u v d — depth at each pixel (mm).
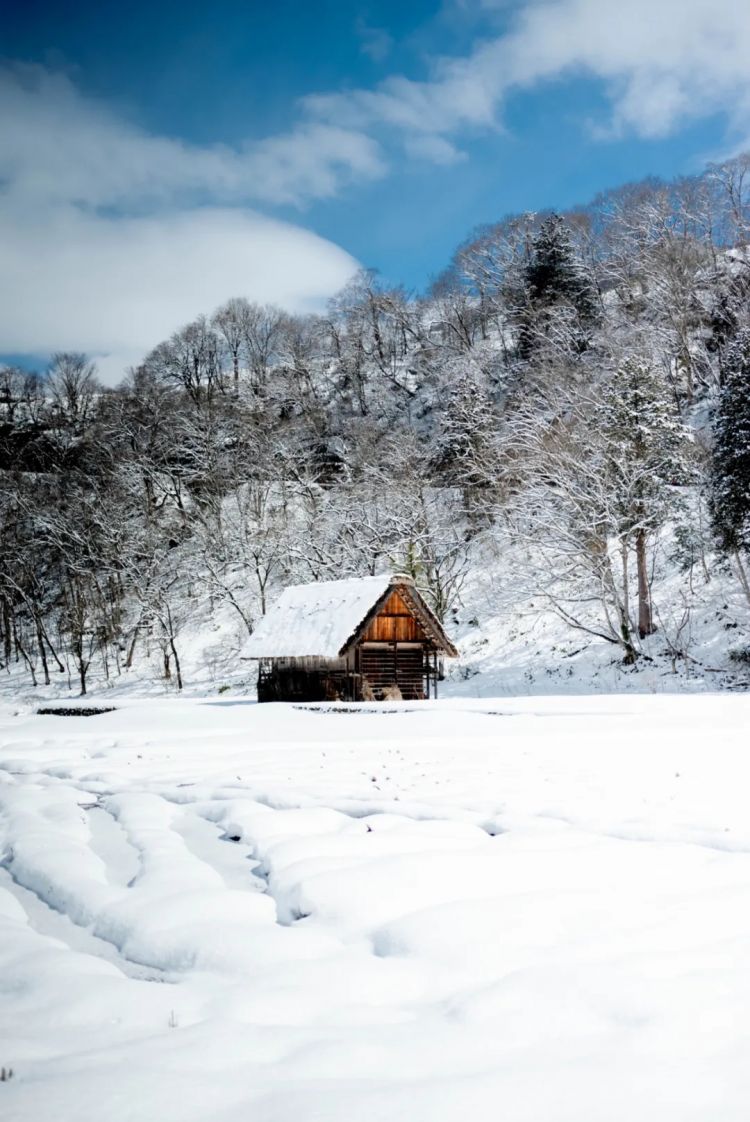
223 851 9500
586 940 5941
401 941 6125
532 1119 3701
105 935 7098
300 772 14703
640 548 43625
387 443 64250
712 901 6648
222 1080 4184
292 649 38656
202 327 100062
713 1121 3639
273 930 6594
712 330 65500
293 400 84062
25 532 69438
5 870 9633
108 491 68750
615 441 43875
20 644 65000
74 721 31391
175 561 63844
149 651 60750
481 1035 4633
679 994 4961
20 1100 3965
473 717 24391
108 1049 4641
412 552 52188
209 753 18844
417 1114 3758
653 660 41500
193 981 5902
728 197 80500
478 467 53188
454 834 9273
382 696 37375
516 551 51125
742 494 37969
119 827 11227
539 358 64500
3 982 5965
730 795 10516
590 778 12336
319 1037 4742
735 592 43312
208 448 70125
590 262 84688
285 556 58188
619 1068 4164
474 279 92500
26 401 99062
